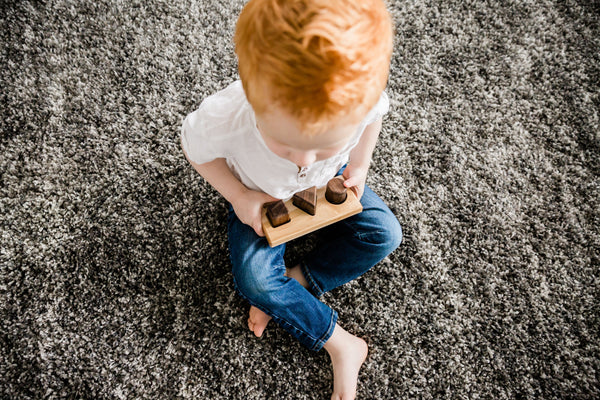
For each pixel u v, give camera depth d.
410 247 0.95
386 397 0.84
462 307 0.91
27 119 0.98
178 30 1.08
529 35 1.13
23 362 0.82
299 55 0.41
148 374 0.83
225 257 0.93
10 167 0.95
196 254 0.92
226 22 1.10
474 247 0.95
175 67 1.05
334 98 0.43
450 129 1.04
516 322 0.90
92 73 1.03
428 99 1.06
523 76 1.09
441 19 1.13
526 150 1.03
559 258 0.94
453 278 0.93
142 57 1.05
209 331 0.87
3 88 1.00
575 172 1.01
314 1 0.41
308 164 0.53
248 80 0.45
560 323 0.89
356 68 0.43
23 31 1.05
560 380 0.85
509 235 0.96
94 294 0.87
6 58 1.02
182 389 0.83
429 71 1.09
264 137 0.54
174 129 1.00
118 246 0.91
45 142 0.97
